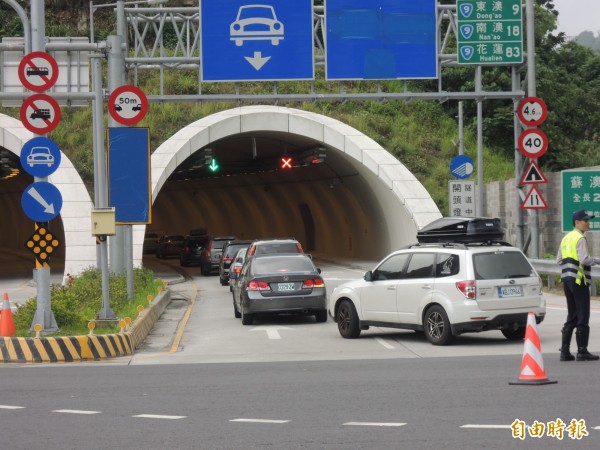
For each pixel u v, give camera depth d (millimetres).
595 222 55250
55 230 150000
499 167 114562
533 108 58906
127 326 38938
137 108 51875
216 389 25938
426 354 34031
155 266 120000
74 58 58062
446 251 36875
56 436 19609
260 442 18516
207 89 111938
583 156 127500
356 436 18828
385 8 61094
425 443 17969
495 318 35500
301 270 47500
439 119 121375
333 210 124375
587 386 24484
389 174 98938
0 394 25578
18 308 41438
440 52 62188
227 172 137375
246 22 60500
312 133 100688
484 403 22328
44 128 38000
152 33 137500
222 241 98312
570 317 29953
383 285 38844
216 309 57938
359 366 30625
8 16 146625
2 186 159625
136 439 19125
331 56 60844
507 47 61156
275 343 39438
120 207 51781
